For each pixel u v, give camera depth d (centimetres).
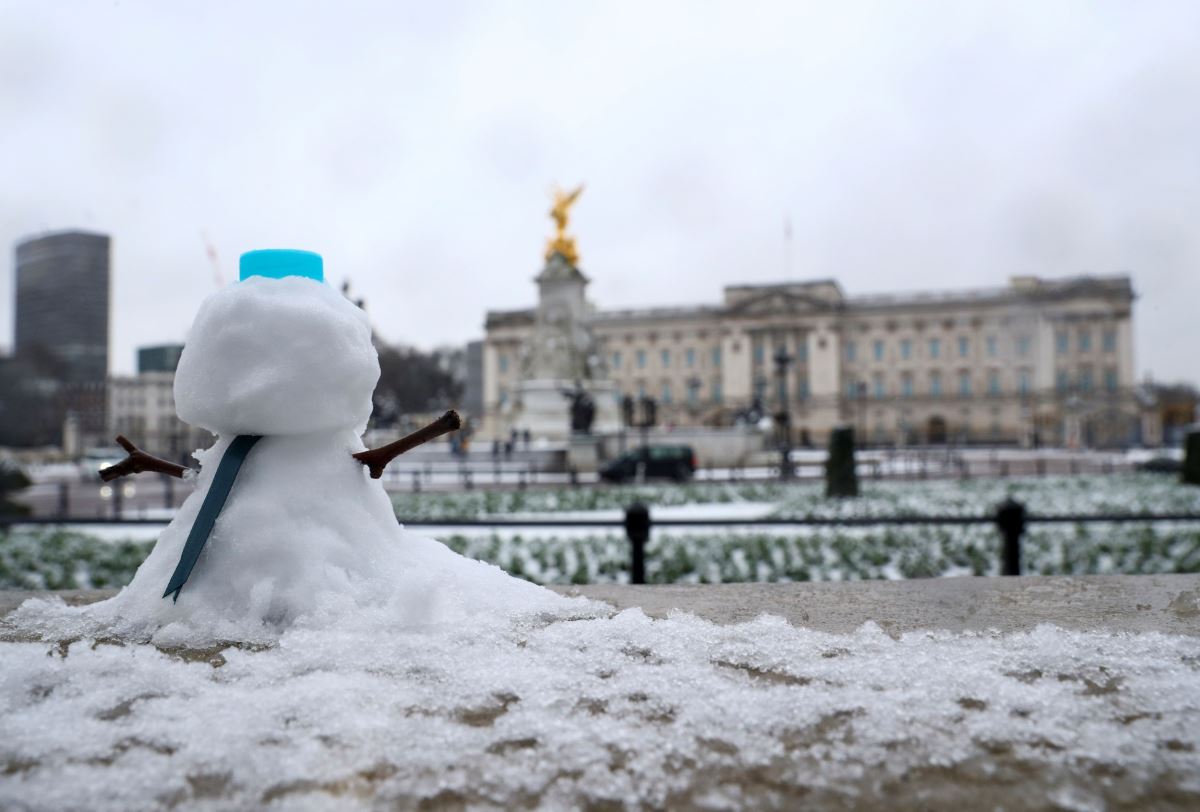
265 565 270
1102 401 9344
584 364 4734
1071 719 205
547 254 5003
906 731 196
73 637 271
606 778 172
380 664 237
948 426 9912
